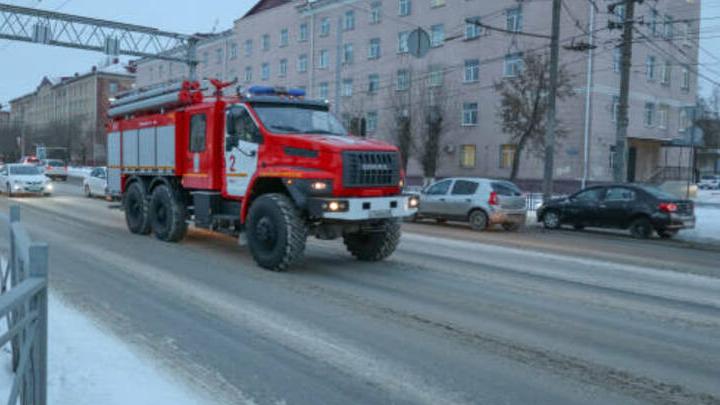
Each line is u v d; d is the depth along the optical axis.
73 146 84.38
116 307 7.02
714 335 6.54
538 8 38.22
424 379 4.98
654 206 17.33
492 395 4.68
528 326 6.70
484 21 41.38
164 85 13.12
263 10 63.19
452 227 18.61
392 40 47.75
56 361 5.02
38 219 16.73
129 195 14.07
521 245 14.19
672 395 4.77
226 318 6.71
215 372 5.01
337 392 4.66
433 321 6.80
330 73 53.41
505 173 40.56
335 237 9.98
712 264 12.20
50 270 9.12
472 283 9.12
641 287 9.21
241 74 64.69
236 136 10.70
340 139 9.74
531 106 35.75
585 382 5.01
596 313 7.41
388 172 9.73
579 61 36.81
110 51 35.19
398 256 11.72
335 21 52.69
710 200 34.75
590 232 19.09
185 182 12.22
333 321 6.69
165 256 10.87
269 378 4.92
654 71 41.66
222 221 11.18
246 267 9.93
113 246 11.91
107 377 4.74
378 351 5.68
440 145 43.81
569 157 37.25
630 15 20.94
